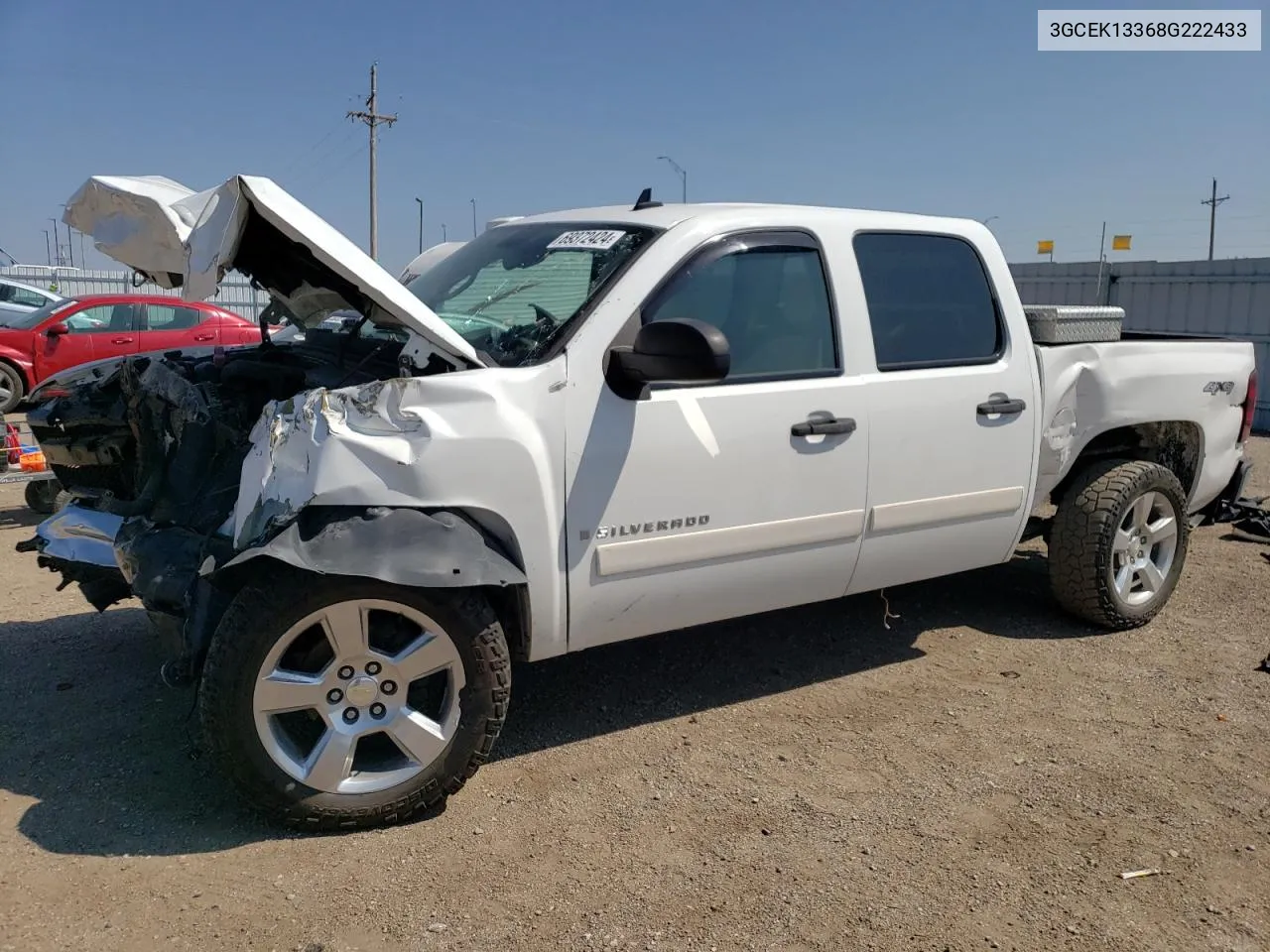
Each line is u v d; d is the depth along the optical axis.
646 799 3.40
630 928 2.74
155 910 2.74
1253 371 5.67
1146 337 6.21
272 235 3.27
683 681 4.38
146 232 3.63
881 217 4.21
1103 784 3.55
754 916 2.80
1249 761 3.74
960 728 3.97
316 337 4.30
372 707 3.11
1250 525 6.93
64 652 4.55
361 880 2.91
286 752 3.05
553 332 3.42
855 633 4.99
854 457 3.93
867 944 2.70
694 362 3.07
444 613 3.11
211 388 3.73
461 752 3.20
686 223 3.68
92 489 4.23
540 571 3.31
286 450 3.03
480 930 2.71
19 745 3.67
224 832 3.13
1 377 12.95
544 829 3.21
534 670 4.45
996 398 4.35
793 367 3.82
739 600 3.84
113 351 13.55
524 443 3.21
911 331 4.17
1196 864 3.09
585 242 3.80
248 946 2.62
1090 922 2.81
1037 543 6.75
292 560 2.81
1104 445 5.18
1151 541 5.09
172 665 3.05
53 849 3.01
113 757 3.59
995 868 3.05
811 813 3.33
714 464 3.59
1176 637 5.00
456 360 3.24
